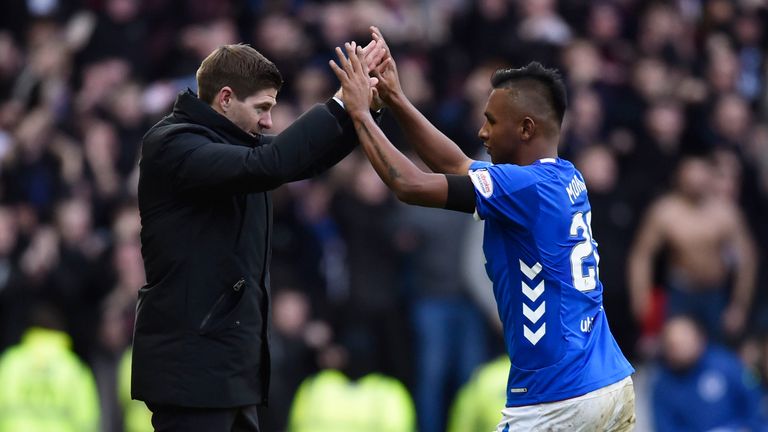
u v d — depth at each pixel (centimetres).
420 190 2008
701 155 4675
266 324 2050
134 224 4159
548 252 2034
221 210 2000
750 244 4641
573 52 4697
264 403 2056
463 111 4434
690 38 5262
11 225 4194
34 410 3784
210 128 2002
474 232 4138
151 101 4519
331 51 4728
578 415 2020
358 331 4116
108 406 4062
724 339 4388
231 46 2048
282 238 4144
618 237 4344
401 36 4772
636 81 4819
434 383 4091
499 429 2080
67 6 4956
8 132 4447
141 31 4819
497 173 2030
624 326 4356
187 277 1984
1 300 4131
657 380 3981
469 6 4925
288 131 1988
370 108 2166
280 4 4828
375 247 4162
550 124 2089
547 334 2028
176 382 1973
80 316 4141
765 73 5375
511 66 4622
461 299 4131
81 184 4344
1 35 4794
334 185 4228
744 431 3947
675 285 4331
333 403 3881
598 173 4366
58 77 4656
